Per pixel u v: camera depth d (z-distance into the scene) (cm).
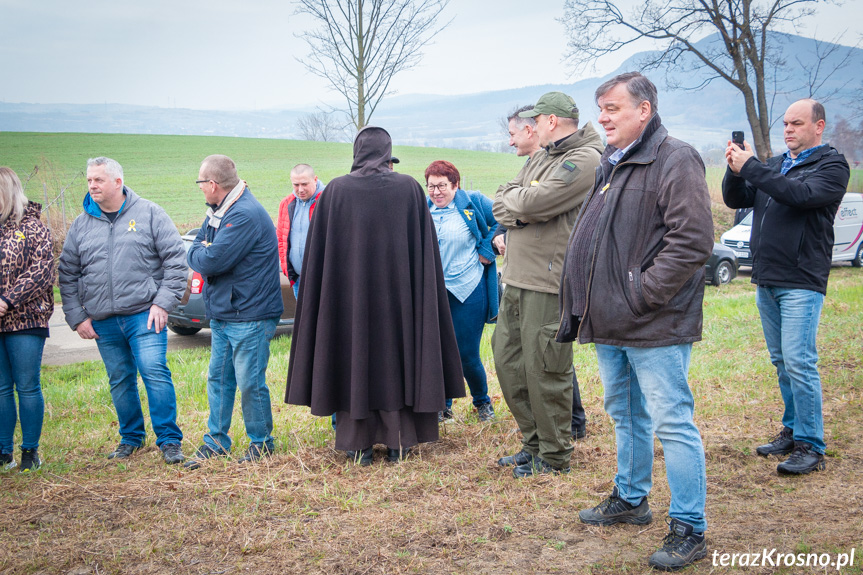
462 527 324
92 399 625
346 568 289
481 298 514
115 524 340
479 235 509
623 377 311
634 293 275
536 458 407
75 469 434
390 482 388
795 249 382
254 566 294
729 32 1955
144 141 4056
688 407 285
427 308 420
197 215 2158
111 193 446
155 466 436
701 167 272
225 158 430
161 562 301
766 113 1958
